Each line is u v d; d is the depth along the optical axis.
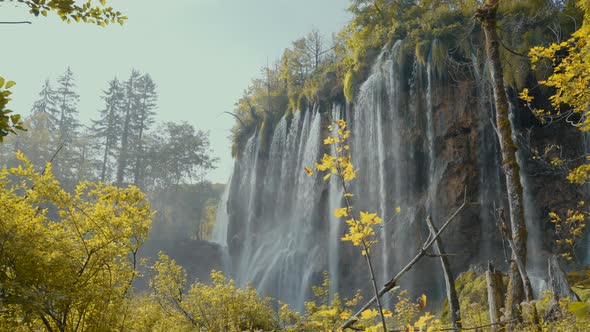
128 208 5.08
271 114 44.34
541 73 22.94
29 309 3.84
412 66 30.92
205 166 63.41
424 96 29.86
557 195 25.36
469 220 26.92
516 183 7.20
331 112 36.34
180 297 8.73
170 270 8.80
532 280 13.51
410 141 30.22
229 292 8.89
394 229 29.31
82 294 4.36
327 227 34.81
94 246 4.81
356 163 32.91
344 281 31.64
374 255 29.92
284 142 41.47
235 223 44.56
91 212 4.93
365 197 32.06
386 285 2.11
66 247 4.54
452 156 28.17
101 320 4.76
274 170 41.75
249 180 44.69
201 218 63.59
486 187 26.97
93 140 70.19
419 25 30.91
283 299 34.84
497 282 5.55
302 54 46.25
